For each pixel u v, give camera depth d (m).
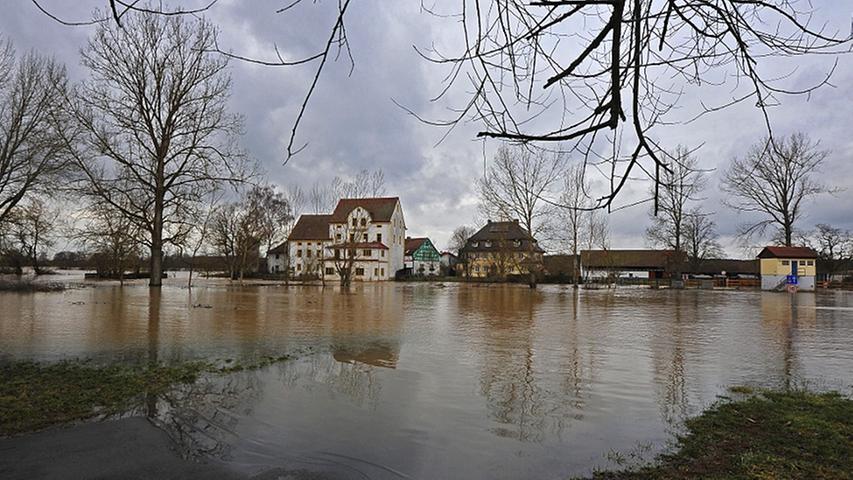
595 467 4.88
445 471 4.82
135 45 28.41
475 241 73.12
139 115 29.25
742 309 24.84
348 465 4.95
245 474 4.71
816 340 13.80
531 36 2.14
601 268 74.44
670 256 62.62
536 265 54.56
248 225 54.88
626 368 9.60
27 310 19.44
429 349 11.60
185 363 9.47
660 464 4.92
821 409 6.68
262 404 6.91
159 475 4.65
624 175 2.38
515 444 5.52
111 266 54.12
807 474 4.55
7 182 24.17
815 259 45.19
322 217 81.19
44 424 5.91
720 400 7.32
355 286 50.41
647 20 2.27
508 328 15.94
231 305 23.48
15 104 24.42
